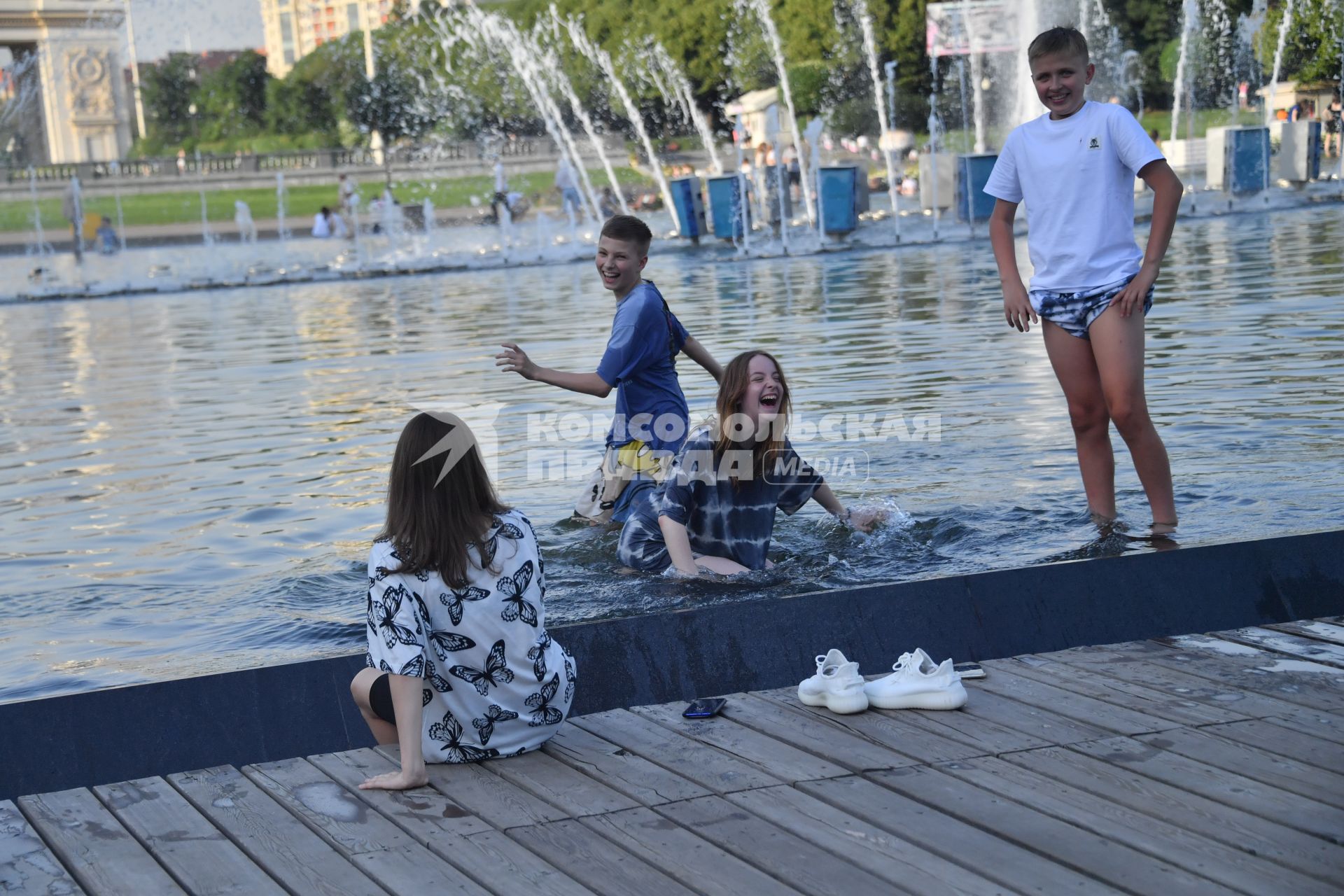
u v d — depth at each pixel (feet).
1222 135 74.49
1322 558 12.86
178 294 63.10
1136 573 12.44
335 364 34.22
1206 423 19.81
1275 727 9.68
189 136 196.24
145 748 10.41
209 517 18.17
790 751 9.76
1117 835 8.06
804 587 13.78
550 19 165.89
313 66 189.98
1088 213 14.74
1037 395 23.36
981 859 7.87
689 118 164.86
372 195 126.93
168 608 14.28
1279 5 107.86
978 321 34.09
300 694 10.89
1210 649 11.57
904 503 16.70
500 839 8.53
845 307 39.19
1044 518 15.62
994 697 10.68
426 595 9.66
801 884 7.68
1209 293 35.40
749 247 65.92
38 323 52.29
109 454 23.40
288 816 9.04
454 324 42.19
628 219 16.22
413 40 172.35
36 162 166.30
